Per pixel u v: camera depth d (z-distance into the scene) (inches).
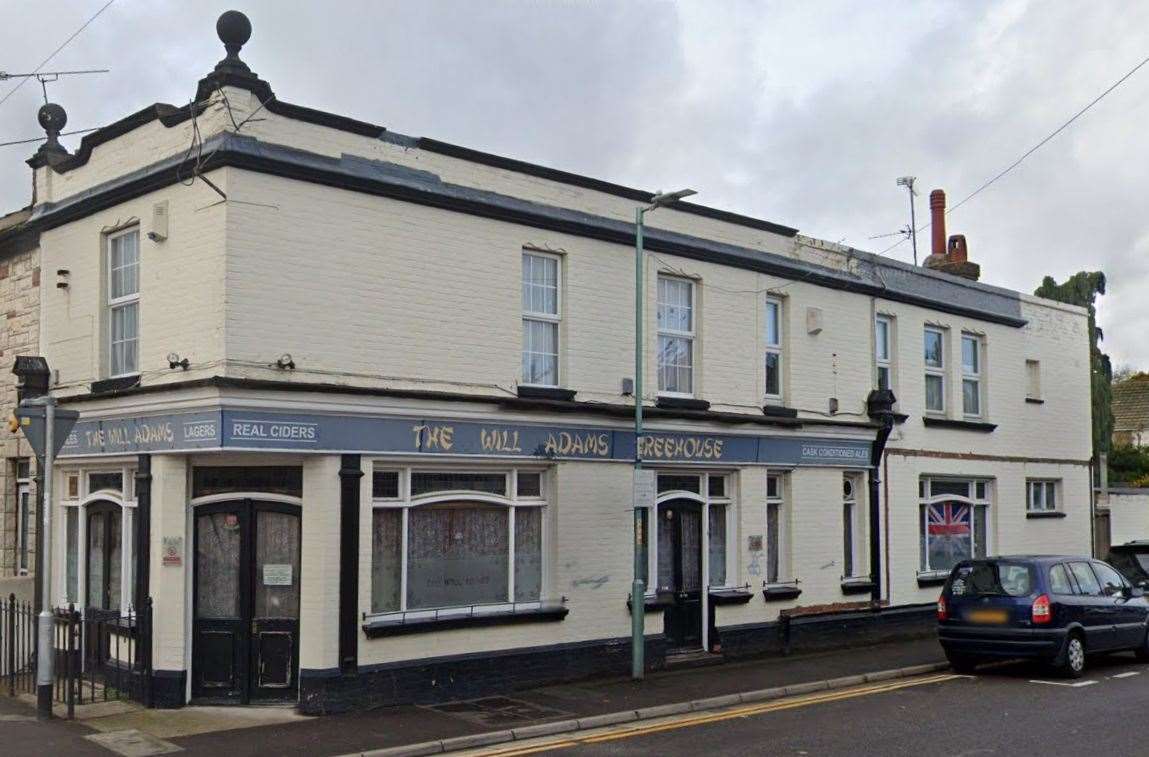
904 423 826.2
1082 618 631.8
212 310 481.1
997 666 679.7
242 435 473.4
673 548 664.4
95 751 418.9
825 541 756.0
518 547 584.7
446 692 532.1
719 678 605.9
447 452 541.6
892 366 828.6
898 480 818.2
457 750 439.5
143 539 515.5
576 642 594.2
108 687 532.1
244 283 481.4
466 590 560.1
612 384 625.0
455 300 553.9
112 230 558.6
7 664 574.9
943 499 868.0
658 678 604.1
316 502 497.0
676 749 438.3
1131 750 432.8
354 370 513.3
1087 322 1056.8
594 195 625.0
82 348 571.2
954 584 650.8
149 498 515.8
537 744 450.3
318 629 490.9
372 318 521.7
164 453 504.4
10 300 644.1
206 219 489.4
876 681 622.5
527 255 599.2
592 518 607.5
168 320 509.4
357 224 519.8
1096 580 663.1
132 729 455.5
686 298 683.4
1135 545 924.6
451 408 542.0
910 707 534.3
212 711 490.3
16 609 556.1
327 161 509.4
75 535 590.9
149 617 500.7
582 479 604.4
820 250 767.7
